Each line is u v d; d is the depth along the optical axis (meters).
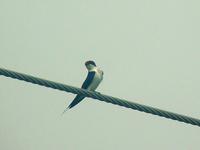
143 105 14.16
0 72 13.48
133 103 14.16
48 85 13.88
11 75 13.55
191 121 14.20
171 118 14.19
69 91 14.13
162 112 14.16
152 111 14.15
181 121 14.20
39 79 13.80
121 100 14.16
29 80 13.69
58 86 13.95
